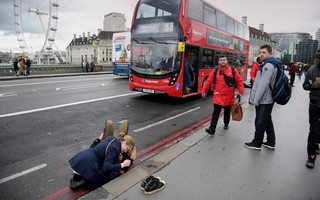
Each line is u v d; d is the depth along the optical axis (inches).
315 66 134.3
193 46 342.0
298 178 121.6
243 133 193.2
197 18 349.4
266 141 170.6
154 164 133.7
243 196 104.7
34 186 119.3
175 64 320.2
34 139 184.7
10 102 317.4
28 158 151.2
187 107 322.0
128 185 112.0
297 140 179.0
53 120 238.2
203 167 131.3
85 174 114.7
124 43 723.4
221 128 207.2
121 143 123.3
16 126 215.3
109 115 265.6
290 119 244.2
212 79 189.3
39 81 609.0
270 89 145.5
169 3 325.1
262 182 117.0
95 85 535.5
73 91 432.8
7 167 138.4
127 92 442.0
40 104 310.5
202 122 238.2
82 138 190.1
